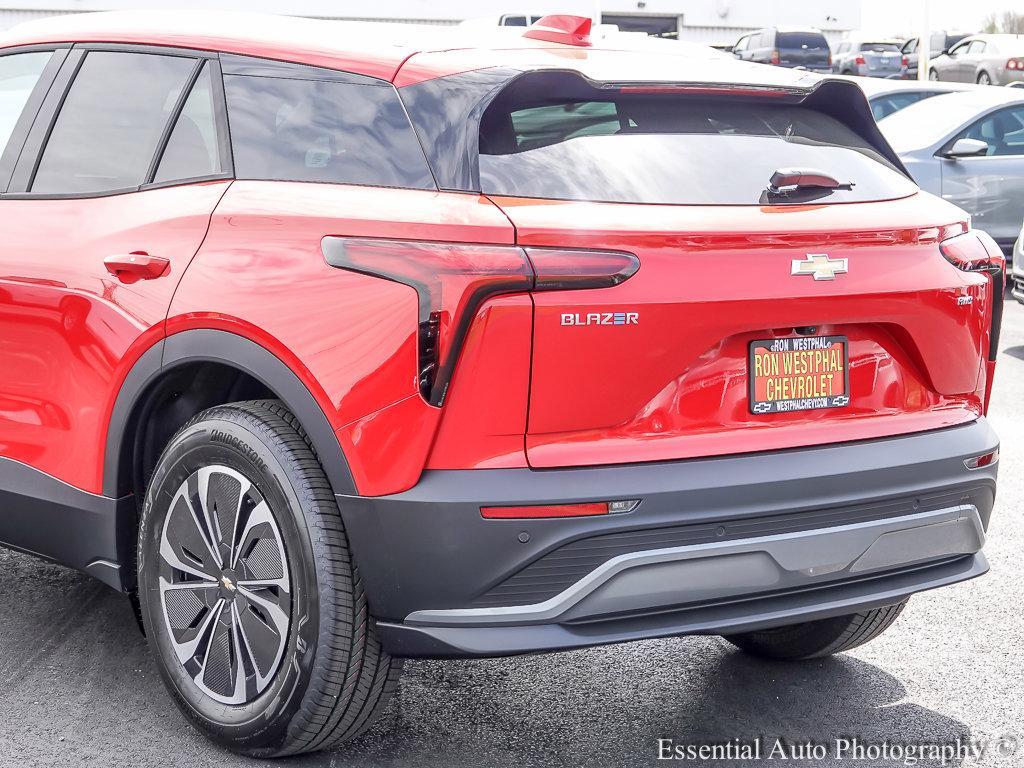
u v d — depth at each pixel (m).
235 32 3.25
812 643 3.52
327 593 2.71
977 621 3.95
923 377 3.01
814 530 2.76
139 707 3.20
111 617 3.82
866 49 32.03
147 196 3.16
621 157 2.77
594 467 2.57
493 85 2.75
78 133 3.43
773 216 2.74
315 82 3.01
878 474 2.82
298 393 2.68
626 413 2.61
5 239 3.39
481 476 2.53
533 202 2.61
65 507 3.26
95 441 3.14
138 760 2.91
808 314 2.74
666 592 2.63
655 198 2.70
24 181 3.49
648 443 2.62
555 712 3.23
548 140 2.75
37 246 3.30
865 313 2.82
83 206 3.29
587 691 3.38
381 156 2.80
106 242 3.14
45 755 2.92
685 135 2.90
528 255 2.51
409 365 2.54
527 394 2.53
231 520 2.87
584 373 2.55
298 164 2.93
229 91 3.14
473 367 2.51
